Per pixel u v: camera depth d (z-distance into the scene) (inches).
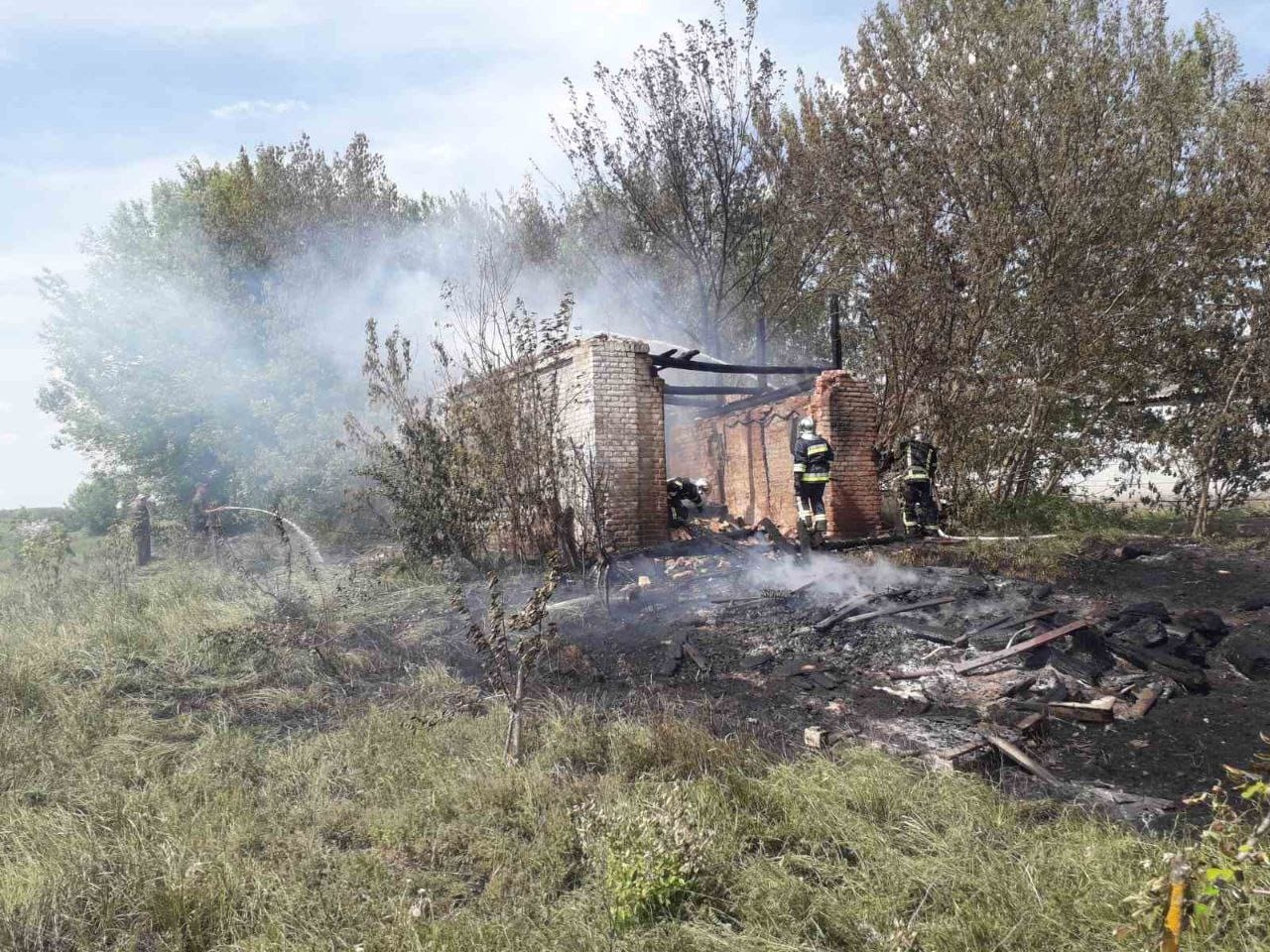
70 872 152.4
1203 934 117.4
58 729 233.1
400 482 454.6
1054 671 255.1
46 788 196.1
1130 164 538.3
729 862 149.5
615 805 166.9
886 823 160.7
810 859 148.8
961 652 279.0
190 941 135.9
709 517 519.8
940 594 331.9
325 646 306.0
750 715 236.4
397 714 241.3
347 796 192.7
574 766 201.8
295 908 143.2
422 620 347.9
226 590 409.7
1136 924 106.6
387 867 159.6
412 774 199.2
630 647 306.5
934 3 647.8
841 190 612.1
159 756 213.3
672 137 820.6
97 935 139.2
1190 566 366.9
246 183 944.3
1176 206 544.7
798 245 828.0
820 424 486.0
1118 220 536.7
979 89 564.4
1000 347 560.7
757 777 185.8
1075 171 535.2
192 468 775.1
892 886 139.3
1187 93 569.0
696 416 613.9
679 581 390.9
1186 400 571.8
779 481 521.3
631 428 456.8
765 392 530.6
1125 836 151.3
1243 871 108.6
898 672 264.7
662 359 477.4
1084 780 192.9
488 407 444.8
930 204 569.6
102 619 347.3
